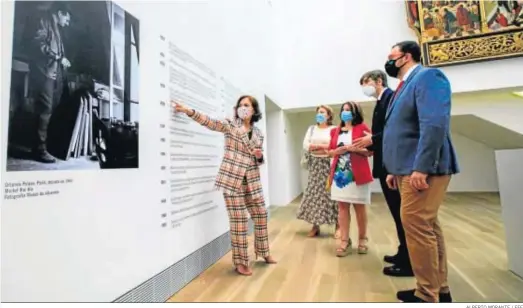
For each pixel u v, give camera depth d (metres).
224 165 1.98
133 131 1.41
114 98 1.29
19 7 0.92
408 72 1.51
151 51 1.58
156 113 1.60
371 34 5.04
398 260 1.95
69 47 1.08
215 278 1.91
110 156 1.25
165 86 1.69
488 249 2.38
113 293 1.24
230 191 1.95
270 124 5.42
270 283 1.80
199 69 2.15
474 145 7.03
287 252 2.45
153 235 1.52
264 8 4.37
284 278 1.88
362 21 5.10
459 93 4.61
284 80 5.46
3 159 0.85
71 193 1.06
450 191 7.17
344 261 2.19
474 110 4.94
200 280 1.87
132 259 1.36
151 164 1.54
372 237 2.91
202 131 2.12
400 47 1.54
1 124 0.85
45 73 0.99
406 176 1.36
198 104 2.11
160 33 1.67
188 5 2.02
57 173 1.01
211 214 2.22
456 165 1.38
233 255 2.00
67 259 1.04
